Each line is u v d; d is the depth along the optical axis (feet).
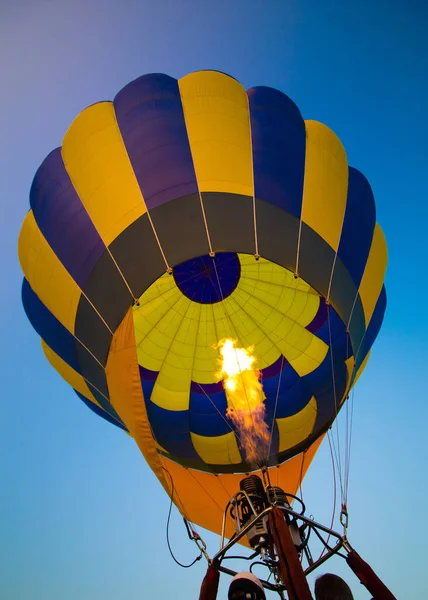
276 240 22.97
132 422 20.06
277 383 29.86
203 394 30.37
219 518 27.02
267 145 23.63
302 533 18.31
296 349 29.89
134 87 24.25
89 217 23.29
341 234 24.48
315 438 28.48
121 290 22.56
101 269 22.95
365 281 25.50
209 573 16.47
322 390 28.66
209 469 28.73
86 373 24.68
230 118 23.63
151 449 19.52
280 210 23.15
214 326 31.65
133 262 22.59
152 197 22.79
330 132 25.39
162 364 30.81
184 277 31.07
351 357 26.76
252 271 30.60
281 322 30.60
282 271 29.81
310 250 23.48
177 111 23.75
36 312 25.64
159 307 31.40
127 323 22.07
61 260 23.97
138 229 22.67
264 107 24.29
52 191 24.11
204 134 23.39
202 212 22.70
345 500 17.53
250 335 31.27
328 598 13.91
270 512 16.02
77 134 24.00
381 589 14.89
